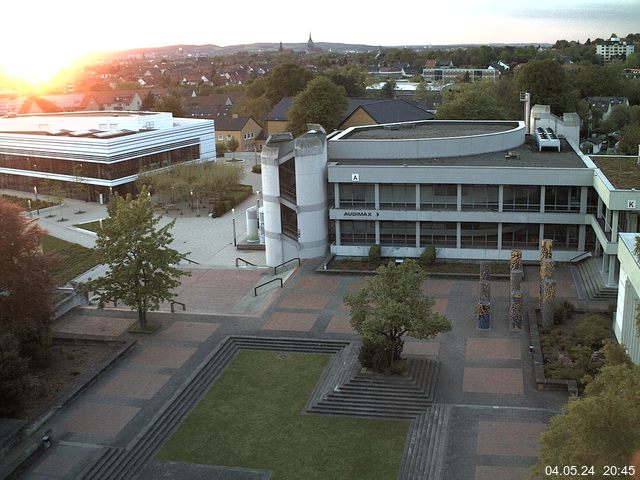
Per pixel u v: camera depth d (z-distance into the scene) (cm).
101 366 4891
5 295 4812
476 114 11150
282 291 6219
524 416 4066
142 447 3988
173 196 9756
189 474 3759
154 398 4512
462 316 5516
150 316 5828
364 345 4631
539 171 6431
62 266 7419
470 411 4153
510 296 5350
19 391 4172
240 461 3853
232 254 7694
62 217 9700
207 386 4662
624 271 4572
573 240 6662
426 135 8250
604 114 17025
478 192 6706
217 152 14900
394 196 6900
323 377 4712
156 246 5434
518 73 13475
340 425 4153
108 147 10181
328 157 7500
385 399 4325
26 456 3828
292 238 7012
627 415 2377
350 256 7112
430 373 4562
